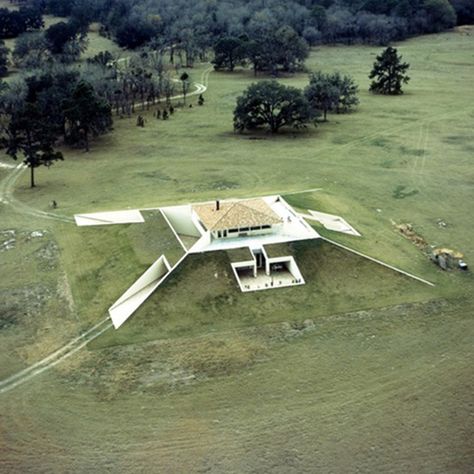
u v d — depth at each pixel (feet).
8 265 266.16
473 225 300.40
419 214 315.58
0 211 330.34
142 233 276.41
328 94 513.86
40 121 370.73
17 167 414.21
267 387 186.91
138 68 609.83
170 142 463.42
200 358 200.75
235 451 163.02
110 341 210.59
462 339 207.92
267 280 242.17
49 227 303.07
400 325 216.33
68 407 180.55
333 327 215.92
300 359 199.21
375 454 161.17
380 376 190.60
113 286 243.60
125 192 354.74
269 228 262.67
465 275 250.37
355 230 287.69
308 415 175.22
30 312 229.45
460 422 171.53
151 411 178.09
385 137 458.91
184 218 289.53
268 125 506.48
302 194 328.29
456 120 499.51
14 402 183.01
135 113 556.92
